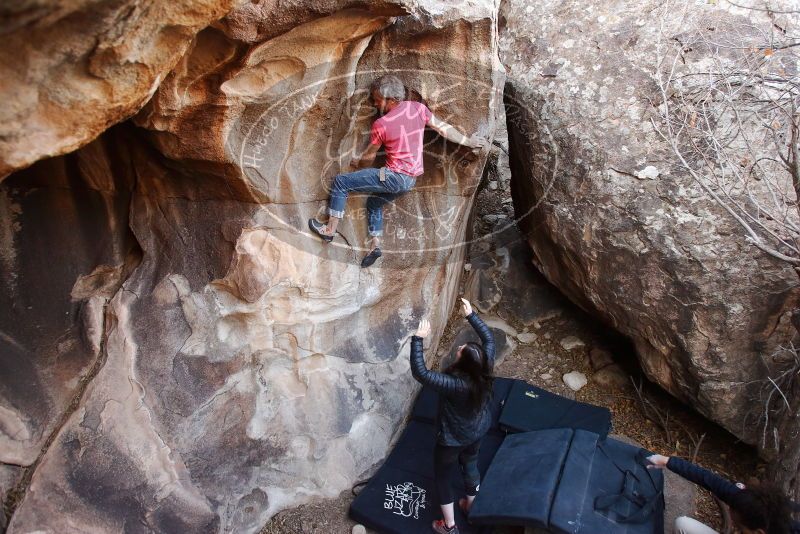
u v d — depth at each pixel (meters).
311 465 3.68
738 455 3.98
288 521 3.56
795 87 3.63
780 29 3.85
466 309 3.45
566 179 4.04
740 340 3.64
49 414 3.04
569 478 3.39
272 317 3.47
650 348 4.08
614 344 4.68
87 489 2.94
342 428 3.78
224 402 3.43
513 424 3.91
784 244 3.30
